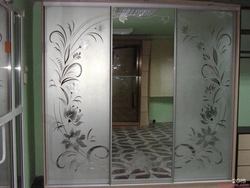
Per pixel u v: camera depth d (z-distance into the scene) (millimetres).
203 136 3062
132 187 2951
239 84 3297
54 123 2875
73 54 2842
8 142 2211
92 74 2875
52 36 2803
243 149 3129
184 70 2986
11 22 2211
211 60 3004
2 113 2070
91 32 2840
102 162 2947
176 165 3055
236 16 2953
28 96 2867
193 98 3016
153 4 2838
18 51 2512
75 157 2924
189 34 2959
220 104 3049
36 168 3236
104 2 2787
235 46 2971
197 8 2898
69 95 2869
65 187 2879
